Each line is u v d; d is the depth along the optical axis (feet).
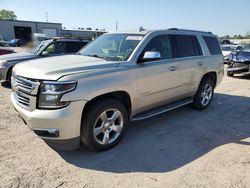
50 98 10.89
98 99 12.48
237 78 37.78
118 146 13.64
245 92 27.71
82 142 12.53
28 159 11.97
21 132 14.96
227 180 10.65
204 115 19.22
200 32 20.17
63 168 11.34
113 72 12.66
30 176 10.63
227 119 18.42
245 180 10.67
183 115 19.07
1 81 29.94
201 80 19.67
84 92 11.35
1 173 10.75
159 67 15.14
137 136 15.02
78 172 11.08
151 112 15.62
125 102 14.12
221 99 24.34
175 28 17.92
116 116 13.19
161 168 11.56
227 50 66.13
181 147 13.69
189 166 11.73
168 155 12.78
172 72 16.15
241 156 12.73
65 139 11.34
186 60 17.44
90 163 11.84
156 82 15.10
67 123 11.02
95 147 12.55
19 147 13.10
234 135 15.47
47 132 11.12
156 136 15.08
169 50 16.47
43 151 12.78
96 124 12.42
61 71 11.48
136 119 14.48
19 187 9.89
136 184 10.32
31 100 11.28
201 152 13.14
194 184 10.34
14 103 12.82
